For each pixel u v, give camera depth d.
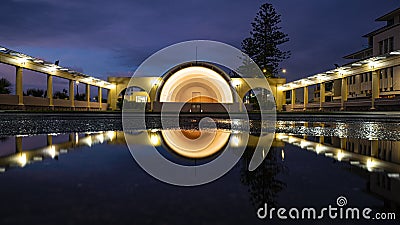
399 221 1.11
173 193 1.43
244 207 1.23
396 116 14.22
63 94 33.66
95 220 1.05
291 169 2.12
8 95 17.95
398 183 1.69
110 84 33.09
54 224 1.00
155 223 1.03
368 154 2.98
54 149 3.23
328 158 2.68
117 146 3.55
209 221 1.07
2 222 1.01
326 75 26.23
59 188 1.48
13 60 17.72
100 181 1.65
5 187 1.49
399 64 16.67
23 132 6.37
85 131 6.80
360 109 21.73
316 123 12.66
